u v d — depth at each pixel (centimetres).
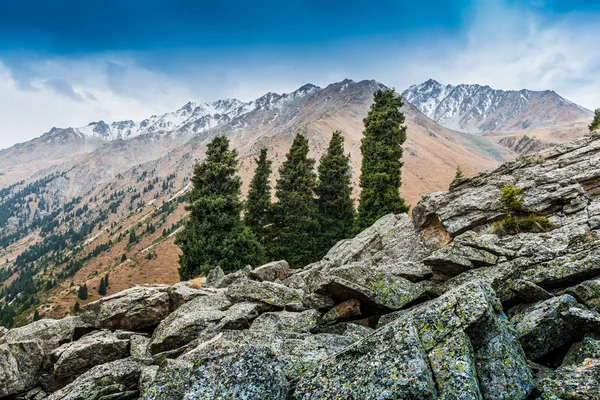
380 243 2766
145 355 1541
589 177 2073
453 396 632
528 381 698
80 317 1972
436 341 741
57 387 1529
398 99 5075
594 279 1073
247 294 1838
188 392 784
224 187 4669
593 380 665
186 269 4406
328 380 735
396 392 636
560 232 1546
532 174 2289
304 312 1563
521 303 1211
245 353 827
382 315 1406
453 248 1609
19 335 1848
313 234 5497
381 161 4788
